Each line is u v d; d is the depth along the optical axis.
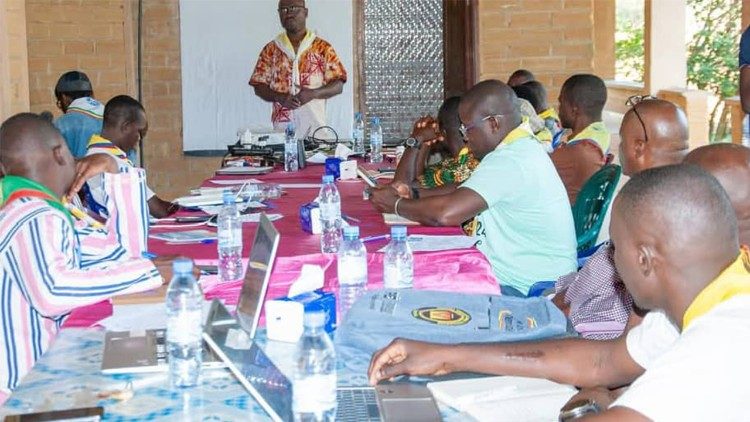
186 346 1.86
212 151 7.77
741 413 1.40
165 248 3.11
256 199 4.14
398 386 1.83
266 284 1.99
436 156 5.03
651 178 1.53
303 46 6.64
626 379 1.89
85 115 5.60
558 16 7.15
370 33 7.73
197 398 1.75
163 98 7.72
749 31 5.10
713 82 10.05
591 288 2.53
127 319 2.28
